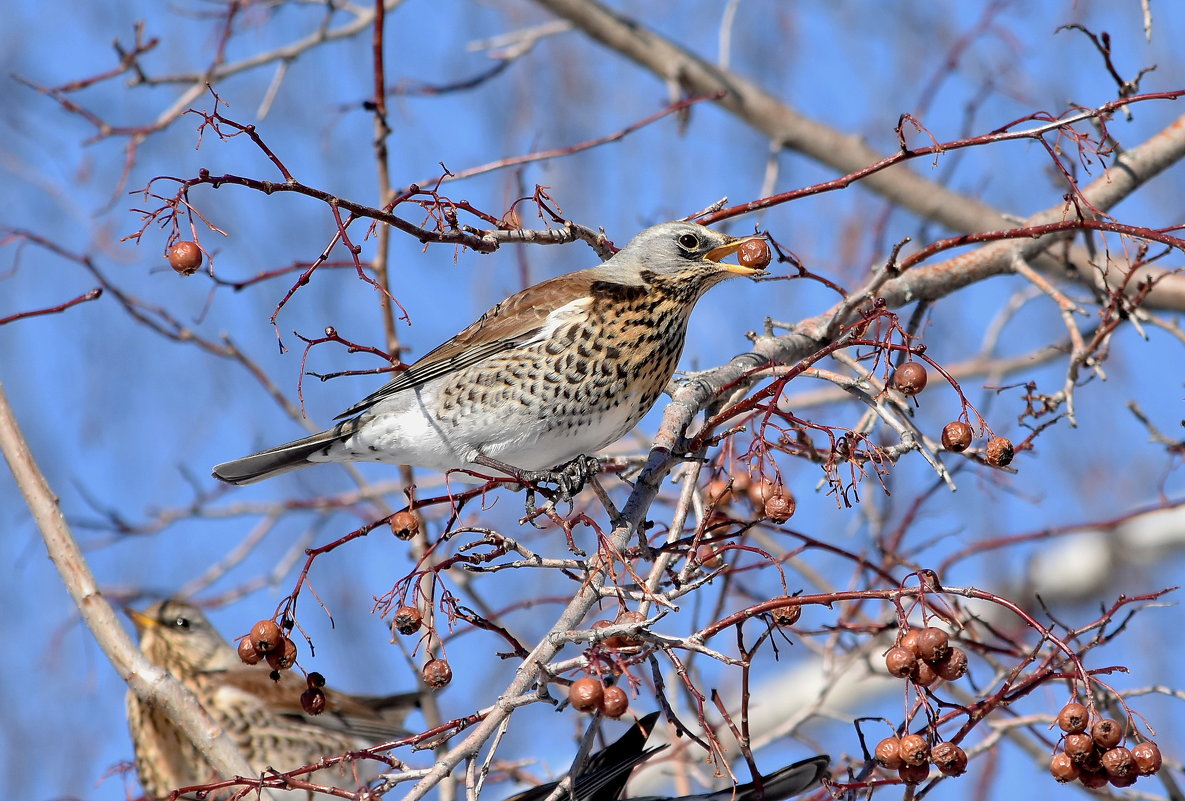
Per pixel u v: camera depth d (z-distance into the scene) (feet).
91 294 33.78
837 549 33.63
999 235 32.24
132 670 32.35
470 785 26.21
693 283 39.14
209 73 48.24
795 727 40.06
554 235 32.37
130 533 53.47
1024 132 31.55
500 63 52.54
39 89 46.75
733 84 58.18
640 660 26.20
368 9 50.55
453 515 29.76
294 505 52.54
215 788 27.04
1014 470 29.32
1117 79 35.35
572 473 35.78
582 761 26.91
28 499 32.81
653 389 39.11
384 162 42.09
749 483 33.88
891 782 27.48
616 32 57.77
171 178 26.76
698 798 31.65
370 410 39.17
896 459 29.66
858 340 29.17
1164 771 35.88
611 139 41.32
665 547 30.45
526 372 37.76
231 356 45.75
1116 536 59.36
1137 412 41.78
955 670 26.23
